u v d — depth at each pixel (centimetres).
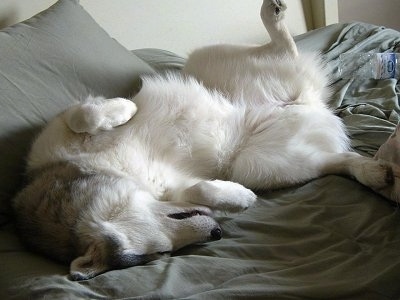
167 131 184
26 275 137
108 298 124
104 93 203
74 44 205
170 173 180
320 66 221
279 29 213
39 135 178
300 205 162
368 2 391
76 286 128
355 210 155
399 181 155
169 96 190
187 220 152
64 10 216
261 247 142
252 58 214
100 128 171
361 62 266
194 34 316
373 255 132
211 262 135
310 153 187
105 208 150
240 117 198
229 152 195
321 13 372
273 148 190
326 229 147
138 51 268
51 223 152
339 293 116
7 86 180
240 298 117
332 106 235
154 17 296
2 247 155
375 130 205
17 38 193
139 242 146
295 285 121
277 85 206
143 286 126
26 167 174
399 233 140
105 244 142
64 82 194
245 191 169
